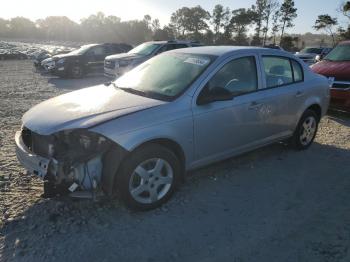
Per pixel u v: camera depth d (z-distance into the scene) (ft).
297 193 15.02
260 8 214.69
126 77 17.15
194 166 14.71
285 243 11.57
